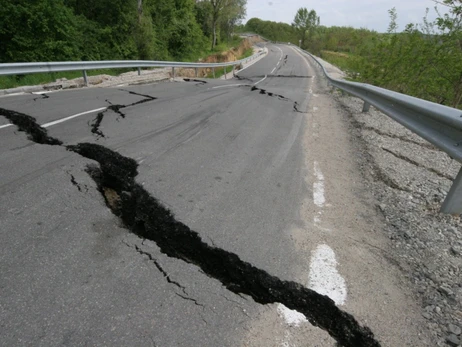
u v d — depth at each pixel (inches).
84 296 69.2
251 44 2458.2
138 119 207.9
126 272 77.4
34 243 83.7
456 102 377.7
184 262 83.9
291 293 77.9
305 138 205.3
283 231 100.0
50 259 78.8
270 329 67.2
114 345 59.4
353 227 106.2
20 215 94.5
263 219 105.6
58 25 561.3
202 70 812.0
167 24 987.3
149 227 99.0
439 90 397.4
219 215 105.4
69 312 65.1
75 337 60.2
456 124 106.1
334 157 173.0
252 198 118.6
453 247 97.0
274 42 3302.2
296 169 150.6
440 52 370.6
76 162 132.7
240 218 104.9
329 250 93.1
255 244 92.8
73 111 210.4
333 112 309.0
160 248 88.4
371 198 127.6
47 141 155.9
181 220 101.1
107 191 117.2
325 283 80.9
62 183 114.7
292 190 128.5
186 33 1036.5
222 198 116.5
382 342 67.3
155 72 527.5
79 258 80.2
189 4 1120.8
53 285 71.3
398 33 412.2
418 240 100.2
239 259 86.8
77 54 600.7
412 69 397.4
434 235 102.9
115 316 65.2
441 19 343.0
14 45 522.6
